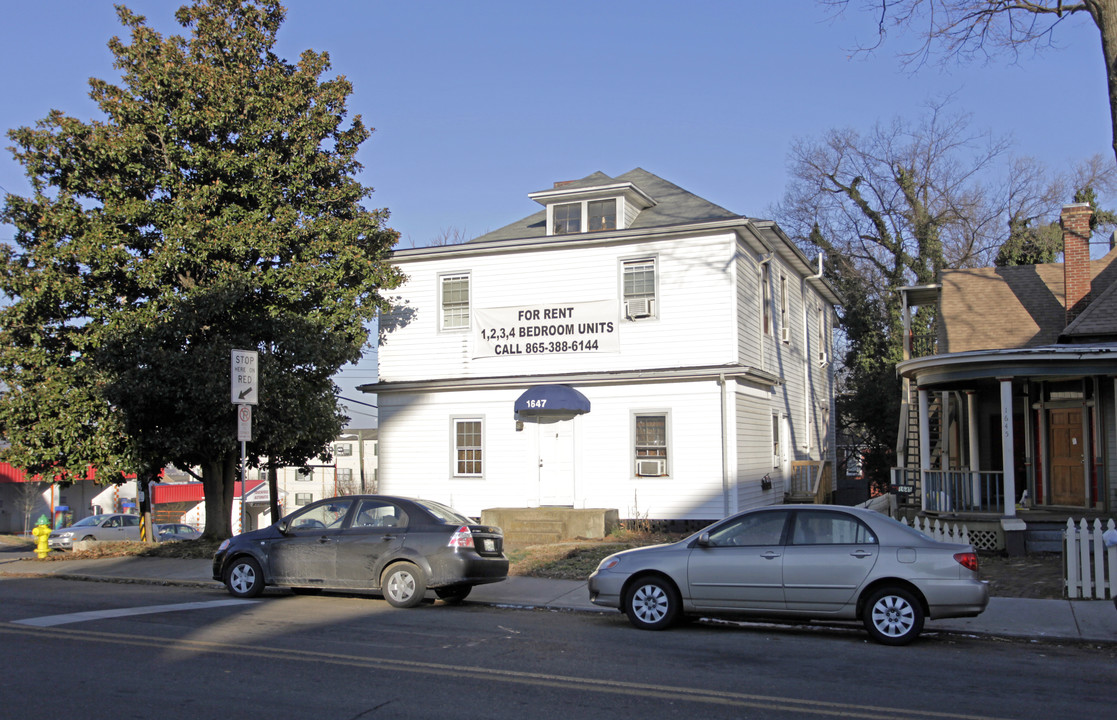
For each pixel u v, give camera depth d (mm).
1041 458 19828
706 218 21969
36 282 18422
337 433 21547
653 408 21562
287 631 10055
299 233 20000
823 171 42375
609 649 9227
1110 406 17672
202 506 45156
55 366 18938
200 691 7258
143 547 19859
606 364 22156
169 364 17984
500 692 7289
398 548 12180
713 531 10594
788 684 7680
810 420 29797
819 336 32375
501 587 13969
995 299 22500
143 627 10273
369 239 21719
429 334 23922
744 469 21531
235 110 19562
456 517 12859
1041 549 16125
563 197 23328
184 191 19125
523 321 22984
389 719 6492
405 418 23891
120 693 7180
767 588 10055
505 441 22812
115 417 18312
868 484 36375
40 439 18516
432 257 23938
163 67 19078
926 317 37969
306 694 7172
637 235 21984
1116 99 13453
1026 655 9180
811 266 28891
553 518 20719
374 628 10336
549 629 10523
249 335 19469
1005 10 15359
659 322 21781
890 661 8750
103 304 19047
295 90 20484
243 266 20031
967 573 9461
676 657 8828
